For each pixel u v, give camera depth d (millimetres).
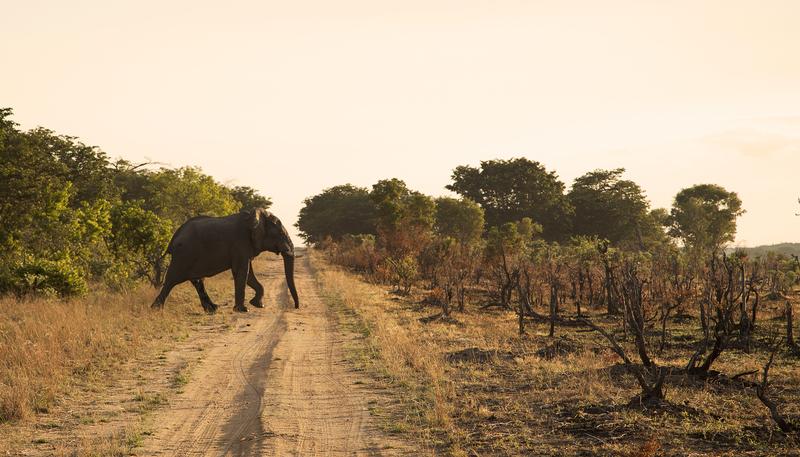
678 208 92562
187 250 22672
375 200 52094
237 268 23422
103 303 21094
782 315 20547
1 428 9461
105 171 35219
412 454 8328
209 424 9812
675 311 21844
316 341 17156
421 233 48156
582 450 8156
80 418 10047
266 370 13516
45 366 12617
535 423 9406
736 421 9117
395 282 35438
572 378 11906
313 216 104688
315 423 9805
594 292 27500
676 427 8859
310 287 32625
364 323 19859
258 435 9172
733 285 16875
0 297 20984
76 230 26422
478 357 14297
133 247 26969
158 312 20625
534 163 90500
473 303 26359
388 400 11047
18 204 25125
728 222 88812
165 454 8469
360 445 8750
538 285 27812
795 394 10719
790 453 7742
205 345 16469
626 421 9141
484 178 89625
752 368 13023
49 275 21875
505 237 47531
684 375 11594
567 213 90125
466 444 8609
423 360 13898
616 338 17438
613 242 92062
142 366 13828
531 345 16156
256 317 21750
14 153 25984
